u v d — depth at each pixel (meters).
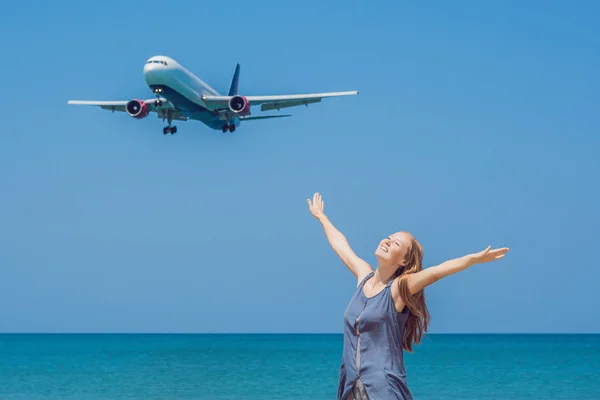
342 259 4.61
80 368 40.62
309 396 24.22
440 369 39.75
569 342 130.88
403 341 4.14
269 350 77.50
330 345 103.44
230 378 32.19
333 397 23.81
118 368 40.69
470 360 51.47
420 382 30.33
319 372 36.75
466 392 25.91
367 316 3.91
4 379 31.89
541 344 111.94
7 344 110.88
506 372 37.06
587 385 28.80
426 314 4.07
